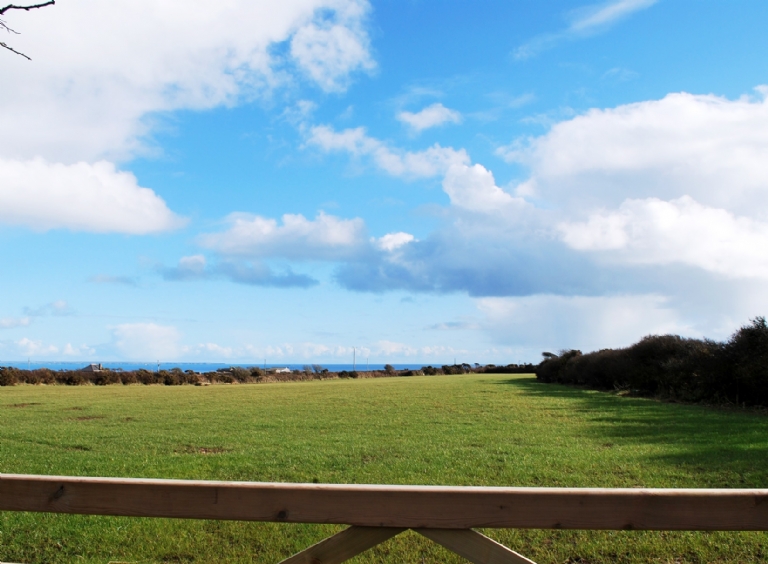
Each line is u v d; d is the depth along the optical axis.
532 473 8.38
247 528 6.08
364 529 2.91
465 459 9.68
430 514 2.83
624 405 20.19
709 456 9.39
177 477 8.53
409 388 34.72
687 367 22.27
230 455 10.38
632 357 27.58
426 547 5.54
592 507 2.79
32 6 5.36
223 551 5.55
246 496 2.95
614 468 8.62
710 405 19.72
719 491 2.79
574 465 8.88
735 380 19.11
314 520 2.88
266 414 18.53
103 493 3.06
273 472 8.79
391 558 5.32
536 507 2.80
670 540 5.49
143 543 5.74
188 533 5.98
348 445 11.47
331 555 2.92
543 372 44.59
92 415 18.42
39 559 5.44
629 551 5.31
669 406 19.53
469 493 2.82
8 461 9.95
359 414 18.31
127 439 12.71
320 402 23.72
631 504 2.78
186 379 47.03
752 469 8.31
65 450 11.30
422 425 14.98
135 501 3.03
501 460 9.56
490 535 5.73
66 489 3.09
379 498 2.86
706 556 5.15
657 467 8.59
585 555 5.30
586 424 14.65
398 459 9.80
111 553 5.55
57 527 6.15
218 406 21.94
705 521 2.76
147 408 21.05
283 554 5.48
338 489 2.88
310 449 11.01
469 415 17.55
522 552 5.38
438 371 76.19
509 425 14.70
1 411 19.86
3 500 3.13
